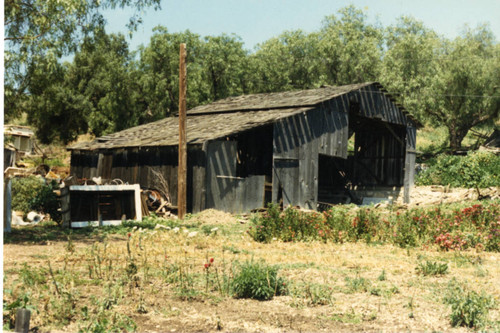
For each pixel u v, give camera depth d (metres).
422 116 53.44
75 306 6.70
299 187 25.11
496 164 35.28
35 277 7.93
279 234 14.74
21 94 20.48
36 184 20.41
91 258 10.56
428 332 5.93
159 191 23.30
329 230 14.84
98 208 18.31
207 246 13.20
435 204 26.69
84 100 63.78
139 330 5.84
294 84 66.81
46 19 15.60
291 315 6.56
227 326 6.05
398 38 70.31
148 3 17.95
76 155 30.31
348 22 69.12
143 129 30.62
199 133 23.61
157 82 56.56
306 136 25.53
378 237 14.65
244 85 63.50
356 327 6.08
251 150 28.16
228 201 22.45
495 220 15.31
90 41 17.31
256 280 7.49
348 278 8.85
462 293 7.27
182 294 7.50
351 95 28.56
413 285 8.49
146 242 13.67
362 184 36.59
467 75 49.88
